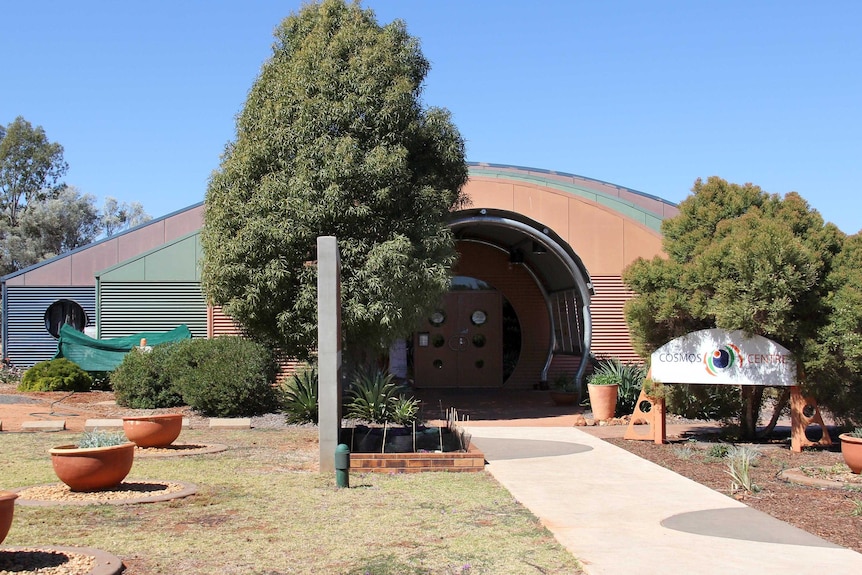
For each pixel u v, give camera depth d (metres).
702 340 13.21
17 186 61.62
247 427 15.07
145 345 19.17
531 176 26.19
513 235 23.61
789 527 7.73
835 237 12.95
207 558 6.42
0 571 5.83
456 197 18.00
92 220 58.84
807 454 12.38
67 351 20.84
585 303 20.69
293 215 15.62
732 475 9.68
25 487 9.20
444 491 9.38
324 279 10.66
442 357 26.05
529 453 12.63
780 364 12.80
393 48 17.06
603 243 21.12
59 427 14.42
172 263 21.27
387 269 15.63
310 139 15.92
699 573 6.19
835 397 12.90
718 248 12.85
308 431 14.77
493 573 6.13
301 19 17.56
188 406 17.72
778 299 12.18
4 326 23.66
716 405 14.66
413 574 6.05
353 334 16.50
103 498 8.53
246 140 16.50
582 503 8.80
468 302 26.19
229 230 16.22
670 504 8.79
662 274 13.66
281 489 9.31
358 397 15.94
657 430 13.80
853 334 12.05
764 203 14.02
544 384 24.98
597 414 17.02
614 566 6.36
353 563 6.33
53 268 23.95
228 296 16.23
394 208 16.36
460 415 18.39
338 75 16.25
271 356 17.23
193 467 10.73
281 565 6.26
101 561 6.12
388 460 10.73
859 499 8.97
